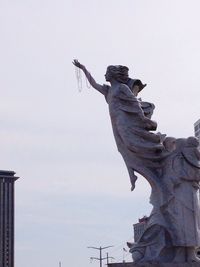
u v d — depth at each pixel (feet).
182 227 127.85
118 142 135.44
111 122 136.15
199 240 128.36
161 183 131.34
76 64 141.69
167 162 131.95
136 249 128.47
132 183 133.18
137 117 132.98
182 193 129.70
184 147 131.95
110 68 137.18
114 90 135.33
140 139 132.77
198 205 131.23
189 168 130.52
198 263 123.95
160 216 129.49
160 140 132.98
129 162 134.10
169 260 126.93
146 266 123.54
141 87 139.54
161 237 127.54
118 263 125.70
